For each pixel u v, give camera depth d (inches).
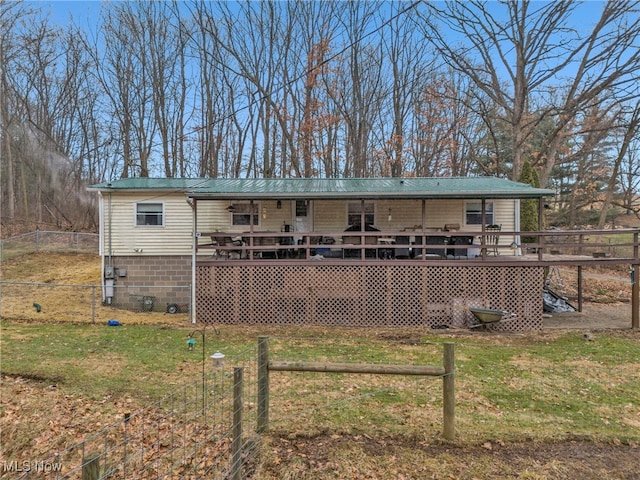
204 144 908.0
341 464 140.8
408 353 299.6
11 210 948.6
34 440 173.6
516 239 514.3
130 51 898.7
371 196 395.2
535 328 391.2
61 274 594.2
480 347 321.1
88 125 981.2
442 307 401.7
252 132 909.2
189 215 500.4
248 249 409.1
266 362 161.8
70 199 992.9
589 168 1077.8
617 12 633.0
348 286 406.9
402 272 404.8
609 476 134.6
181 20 890.1
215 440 162.9
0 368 250.4
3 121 924.0
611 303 536.1
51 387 224.5
